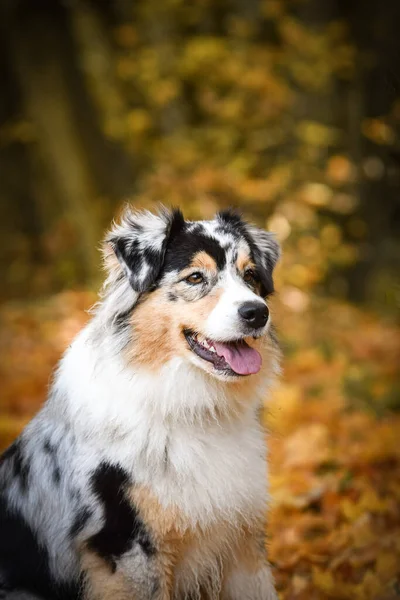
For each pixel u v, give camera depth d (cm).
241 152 1048
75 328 973
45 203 1377
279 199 1023
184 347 399
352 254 1082
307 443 666
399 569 479
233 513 393
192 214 989
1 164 1509
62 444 392
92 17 1212
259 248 453
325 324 1016
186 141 1064
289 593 473
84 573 378
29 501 397
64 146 1304
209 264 410
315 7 1137
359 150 1120
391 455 640
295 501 572
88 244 1241
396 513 546
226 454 397
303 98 1097
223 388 404
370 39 1194
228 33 1135
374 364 898
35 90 1337
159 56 1093
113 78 1186
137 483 374
